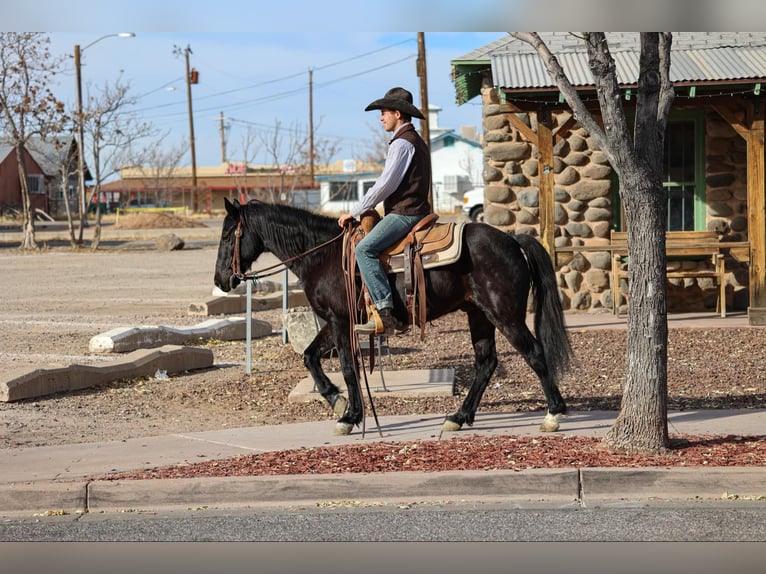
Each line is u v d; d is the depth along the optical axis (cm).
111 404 1039
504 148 1672
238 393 1084
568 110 1608
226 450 810
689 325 1462
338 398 903
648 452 732
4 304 2045
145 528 636
